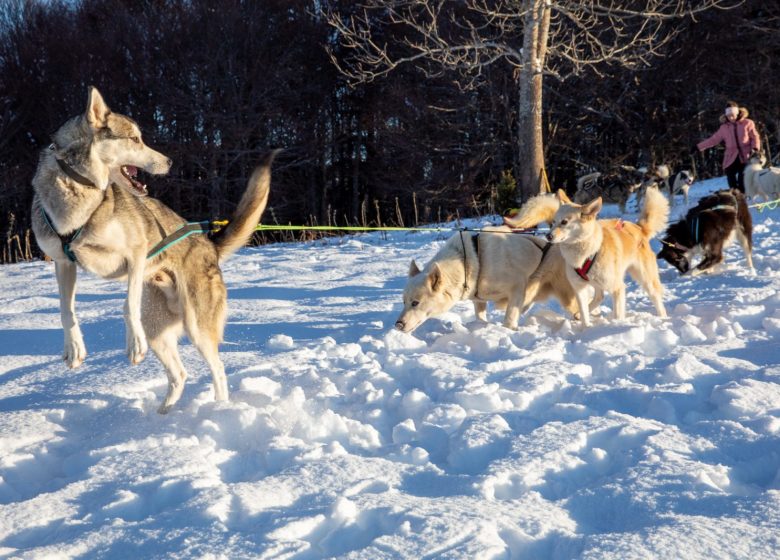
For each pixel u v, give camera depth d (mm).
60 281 4418
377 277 11383
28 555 2617
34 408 4594
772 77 27172
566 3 17594
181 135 33031
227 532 2760
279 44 33781
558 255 7066
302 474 3348
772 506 2812
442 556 2525
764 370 4820
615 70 27922
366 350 6160
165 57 32188
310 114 35219
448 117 31016
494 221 18047
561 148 30781
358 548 2695
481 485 3172
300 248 16797
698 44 28156
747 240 10102
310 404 4574
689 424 4051
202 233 4996
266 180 5199
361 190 38406
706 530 2652
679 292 8633
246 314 8164
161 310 4828
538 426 4012
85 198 4246
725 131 15633
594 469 3475
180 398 4816
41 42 32531
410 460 3721
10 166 31703
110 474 3438
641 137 29703
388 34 32250
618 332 6051
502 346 5730
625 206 20375
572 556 2600
